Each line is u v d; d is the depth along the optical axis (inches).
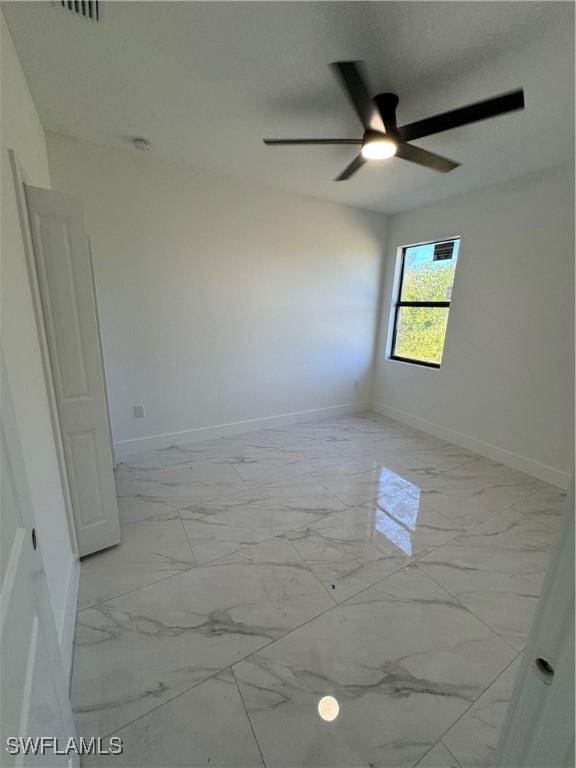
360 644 58.0
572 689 20.7
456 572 74.5
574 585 20.0
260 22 57.0
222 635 58.6
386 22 56.3
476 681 53.1
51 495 58.1
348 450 136.9
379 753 44.2
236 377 144.8
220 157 108.3
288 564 75.0
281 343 152.6
